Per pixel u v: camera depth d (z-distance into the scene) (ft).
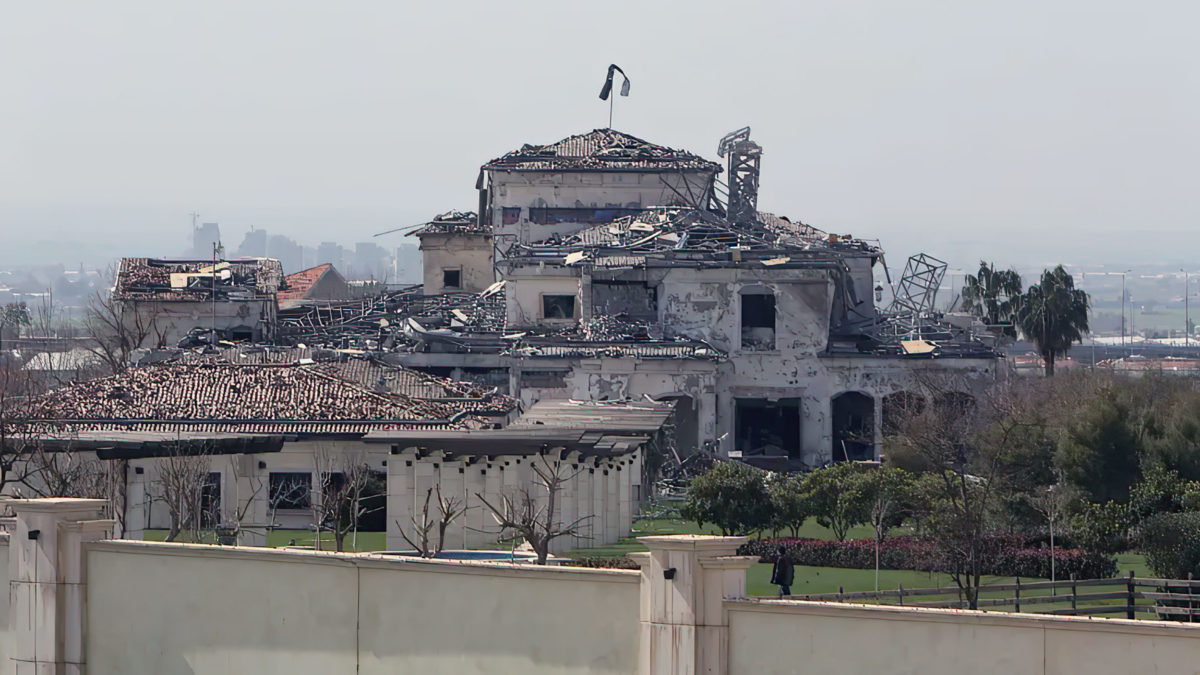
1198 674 252.83
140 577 330.34
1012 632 263.90
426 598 304.91
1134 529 652.48
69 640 333.62
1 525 372.99
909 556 655.35
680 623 279.69
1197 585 505.66
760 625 278.26
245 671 320.91
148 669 329.52
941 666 267.80
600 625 290.76
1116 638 258.16
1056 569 632.38
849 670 272.72
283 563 317.63
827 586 604.08
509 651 297.74
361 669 310.45
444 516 629.92
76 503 337.93
